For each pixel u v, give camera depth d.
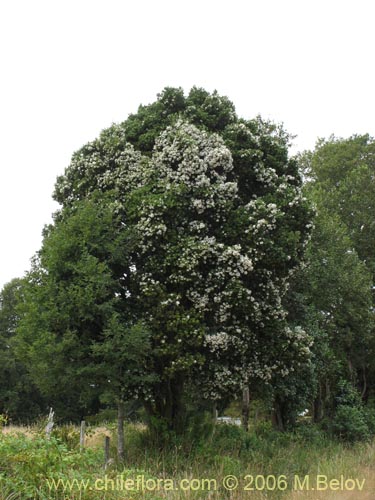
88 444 14.48
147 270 13.31
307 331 20.91
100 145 15.13
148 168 14.19
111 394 11.93
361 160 32.12
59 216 15.34
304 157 33.16
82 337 12.28
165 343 12.59
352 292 24.31
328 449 17.67
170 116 15.40
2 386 36.28
